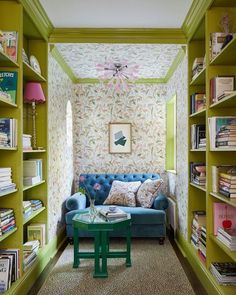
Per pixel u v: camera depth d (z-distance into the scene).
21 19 2.41
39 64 3.21
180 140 3.89
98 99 5.08
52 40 3.24
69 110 4.73
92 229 2.88
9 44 2.37
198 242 2.94
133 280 2.77
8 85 2.37
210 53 2.51
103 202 4.66
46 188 3.24
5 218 2.19
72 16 2.89
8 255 2.25
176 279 2.78
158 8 2.73
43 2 2.61
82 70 4.55
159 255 3.46
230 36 2.23
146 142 5.06
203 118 3.21
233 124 2.39
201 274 2.69
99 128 5.07
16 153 2.38
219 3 2.42
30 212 2.81
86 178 4.87
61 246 3.85
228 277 2.27
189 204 3.24
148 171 5.07
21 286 2.35
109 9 2.74
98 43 3.29
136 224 3.93
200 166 3.01
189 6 2.69
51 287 2.63
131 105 5.07
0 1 2.40
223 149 2.26
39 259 2.92
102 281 2.75
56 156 3.79
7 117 2.37
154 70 4.54
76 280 2.78
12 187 2.31
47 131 3.24
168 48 3.58
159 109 5.05
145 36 3.25
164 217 3.93
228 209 2.49
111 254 3.15
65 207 4.30
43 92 3.22
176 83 4.20
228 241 2.18
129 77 4.12
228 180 2.20
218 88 2.41
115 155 5.07
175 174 4.27
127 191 4.43
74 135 5.08
